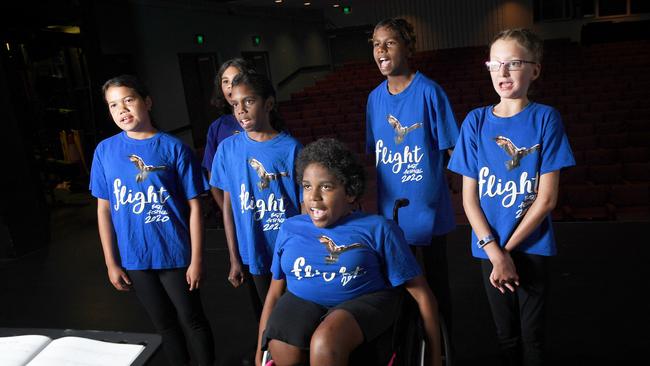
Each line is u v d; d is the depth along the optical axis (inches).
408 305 66.0
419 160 84.4
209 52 486.9
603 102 322.3
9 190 180.2
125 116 80.8
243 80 77.0
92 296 143.6
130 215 84.2
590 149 242.4
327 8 768.3
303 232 65.1
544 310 73.7
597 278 121.0
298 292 64.2
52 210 250.1
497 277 69.5
